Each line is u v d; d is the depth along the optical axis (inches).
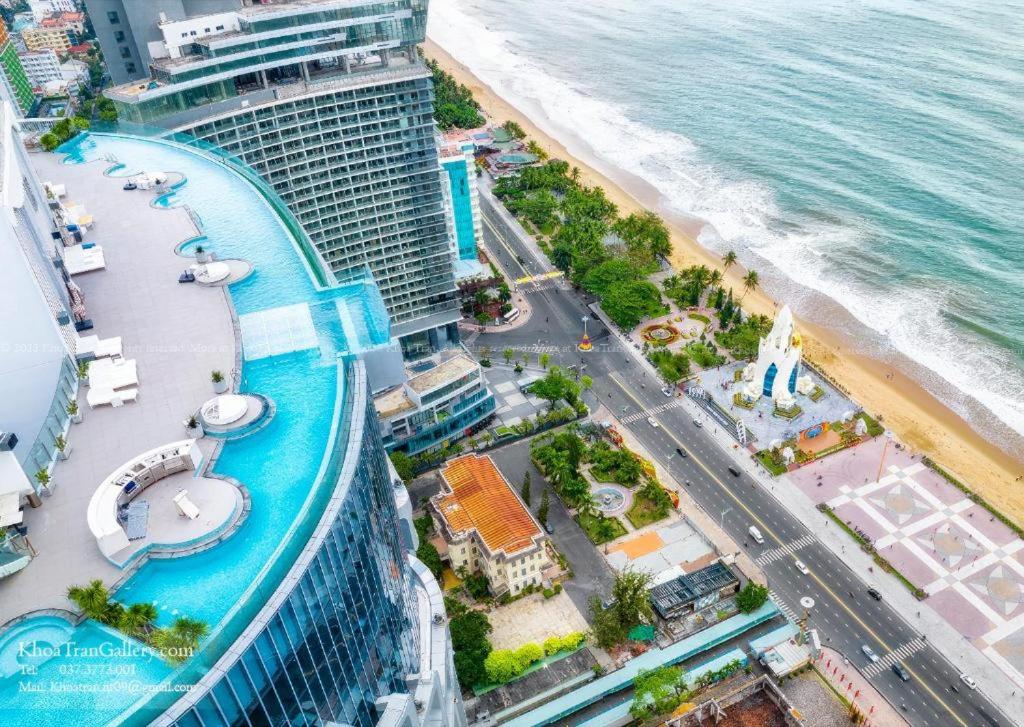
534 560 5866.1
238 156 6678.2
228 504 2522.1
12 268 2751.0
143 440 2817.4
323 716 2586.1
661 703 4938.5
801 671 5403.5
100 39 7588.6
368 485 2903.5
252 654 2207.2
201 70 6269.7
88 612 2175.2
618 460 7096.5
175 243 4116.6
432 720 3137.3
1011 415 7815.0
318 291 3676.2
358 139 7135.8
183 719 2039.9
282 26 6446.9
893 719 5103.3
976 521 6594.5
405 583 3410.4
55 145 5452.8
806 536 6505.9
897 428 7711.6
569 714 5152.6
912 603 5900.6
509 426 7741.1
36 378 2928.2
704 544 6397.6
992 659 5482.3
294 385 3083.2
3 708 2018.9
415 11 6939.0
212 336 3368.6
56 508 2544.3
